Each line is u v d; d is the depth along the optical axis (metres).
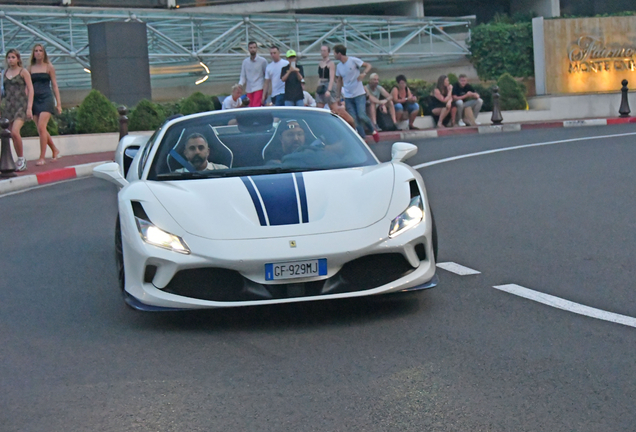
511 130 19.08
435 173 11.12
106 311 4.80
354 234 4.20
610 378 3.37
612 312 4.37
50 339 4.27
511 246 6.30
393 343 3.95
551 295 4.78
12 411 3.26
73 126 16.70
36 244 7.06
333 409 3.15
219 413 3.16
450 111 19.67
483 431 2.89
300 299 4.14
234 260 4.07
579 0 30.91
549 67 24.50
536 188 9.31
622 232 6.66
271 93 15.12
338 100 15.65
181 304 4.16
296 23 24.11
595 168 10.68
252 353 3.89
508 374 3.46
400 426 2.96
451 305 4.61
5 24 20.23
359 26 25.31
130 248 4.28
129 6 27.30
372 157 5.24
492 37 26.48
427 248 4.41
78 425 3.10
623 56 24.28
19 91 12.20
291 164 5.10
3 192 10.78
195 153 5.11
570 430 2.87
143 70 18.80
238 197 4.46
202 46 22.88
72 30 21.09
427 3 31.84
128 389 3.47
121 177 5.10
